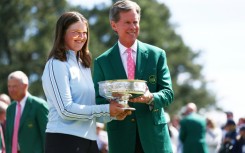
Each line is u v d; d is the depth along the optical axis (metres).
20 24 77.62
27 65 76.50
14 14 76.88
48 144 12.15
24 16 77.44
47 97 12.37
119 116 12.38
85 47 12.64
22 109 18.81
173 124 38.91
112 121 13.84
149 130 13.61
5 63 78.56
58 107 11.99
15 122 18.83
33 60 77.88
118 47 13.80
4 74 75.38
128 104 13.65
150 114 13.65
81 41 12.39
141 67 13.67
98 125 30.02
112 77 13.71
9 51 78.19
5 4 76.94
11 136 18.88
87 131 12.23
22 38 77.75
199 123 30.59
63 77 12.04
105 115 12.15
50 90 12.09
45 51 77.06
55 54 12.21
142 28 90.75
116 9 13.50
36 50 77.19
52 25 78.44
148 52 13.77
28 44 77.00
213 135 33.94
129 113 12.34
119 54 13.76
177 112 99.06
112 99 12.41
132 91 12.30
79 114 11.97
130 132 13.75
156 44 92.00
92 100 12.45
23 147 18.64
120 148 13.79
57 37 12.35
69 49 12.41
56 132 12.09
